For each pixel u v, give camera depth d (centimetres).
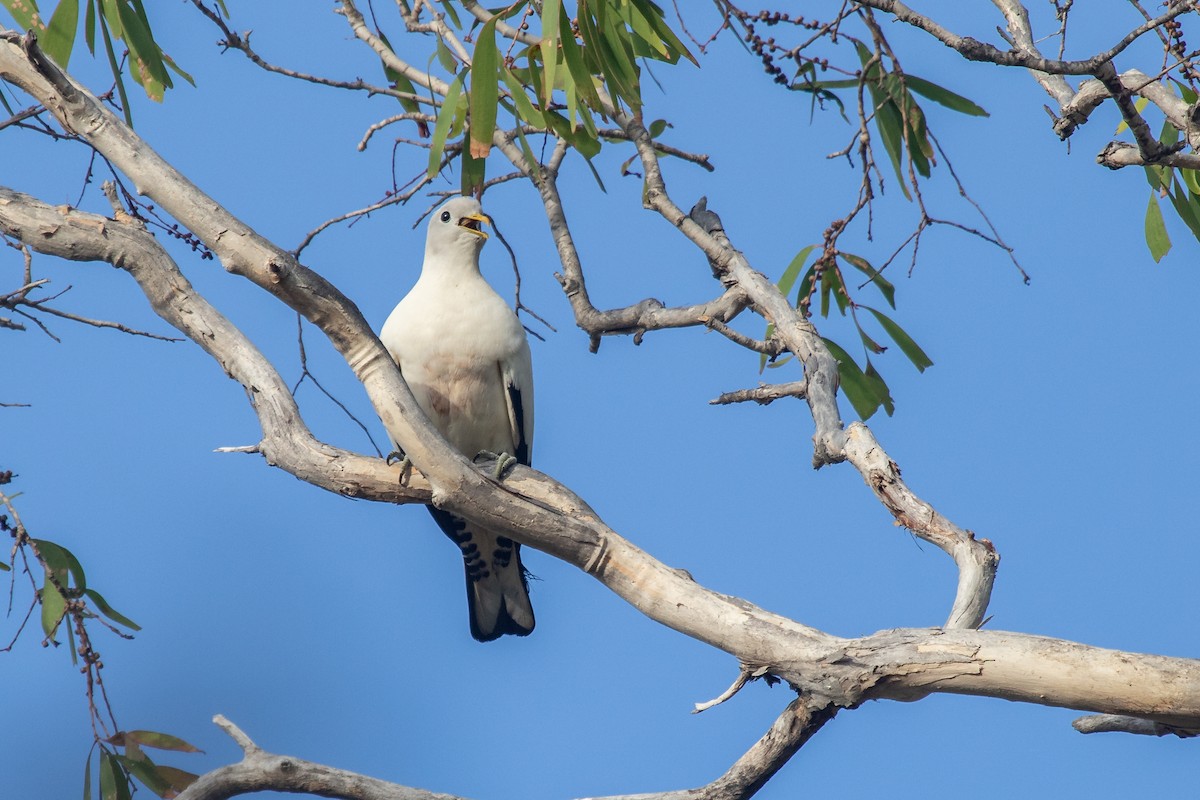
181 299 909
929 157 1193
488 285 1276
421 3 1305
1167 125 1136
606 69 1003
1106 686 697
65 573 1020
